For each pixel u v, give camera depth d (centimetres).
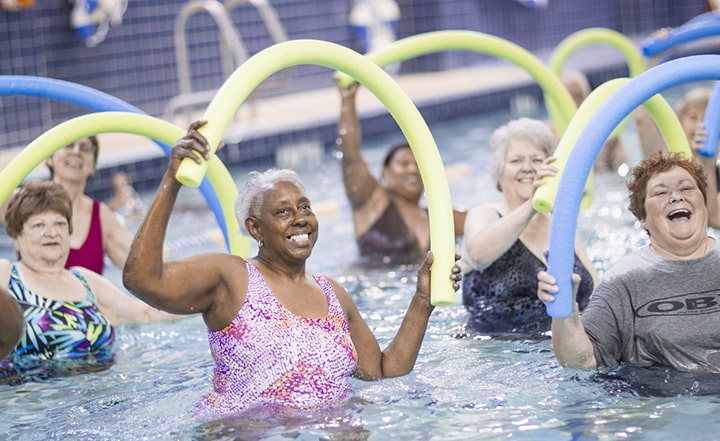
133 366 405
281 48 351
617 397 329
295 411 321
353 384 352
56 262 429
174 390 368
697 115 562
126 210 768
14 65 912
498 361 380
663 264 355
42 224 422
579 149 336
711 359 350
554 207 336
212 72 1180
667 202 347
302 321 334
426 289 359
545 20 1577
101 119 411
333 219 718
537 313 444
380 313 468
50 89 443
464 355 391
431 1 1373
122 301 455
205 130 316
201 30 1169
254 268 336
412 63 1410
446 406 328
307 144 1009
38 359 410
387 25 1262
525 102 1294
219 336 332
